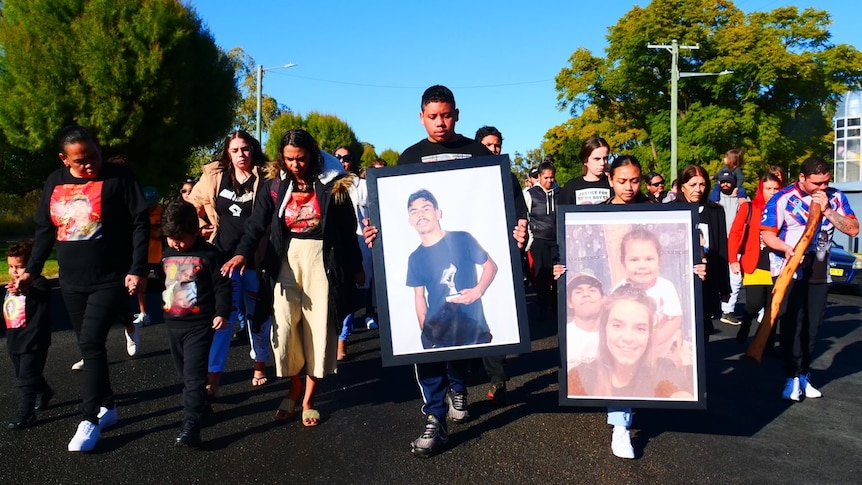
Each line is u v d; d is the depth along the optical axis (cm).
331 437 402
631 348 369
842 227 453
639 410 458
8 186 2277
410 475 346
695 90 3428
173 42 1827
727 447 389
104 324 389
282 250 414
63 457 369
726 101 3297
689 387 365
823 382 542
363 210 631
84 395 381
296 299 415
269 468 355
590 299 372
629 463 362
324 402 475
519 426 420
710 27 3347
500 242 371
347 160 741
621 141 3478
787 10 3312
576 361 370
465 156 401
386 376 548
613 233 375
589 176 511
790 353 482
